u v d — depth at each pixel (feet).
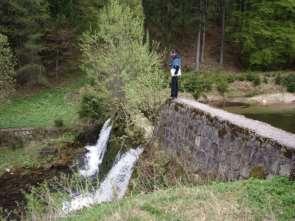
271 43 146.10
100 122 91.09
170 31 147.13
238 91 123.24
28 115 110.22
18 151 86.74
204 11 146.20
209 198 28.84
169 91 73.36
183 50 156.25
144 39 143.13
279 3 145.69
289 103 111.34
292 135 36.55
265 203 27.04
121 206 30.07
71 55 140.87
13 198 62.28
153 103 70.90
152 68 84.07
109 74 83.61
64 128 95.45
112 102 84.23
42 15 134.72
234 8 155.94
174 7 145.79
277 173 33.19
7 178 71.20
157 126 65.36
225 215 26.30
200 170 47.75
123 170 61.16
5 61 102.12
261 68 148.25
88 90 94.22
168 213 27.27
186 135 53.78
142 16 126.31
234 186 30.50
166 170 52.85
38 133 93.97
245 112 89.97
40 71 130.62
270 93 121.29
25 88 131.03
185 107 56.13
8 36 131.13
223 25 149.79
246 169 37.88
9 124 101.60
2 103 111.14
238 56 156.04
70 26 140.87
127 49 83.25
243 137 39.40
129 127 70.64
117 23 84.17
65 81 136.56
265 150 35.37
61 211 38.29
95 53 89.35
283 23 146.61
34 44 129.18
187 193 30.22
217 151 44.47
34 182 68.64
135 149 63.67
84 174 71.97
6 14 131.34
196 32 153.79
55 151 84.48
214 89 121.90
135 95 71.46
